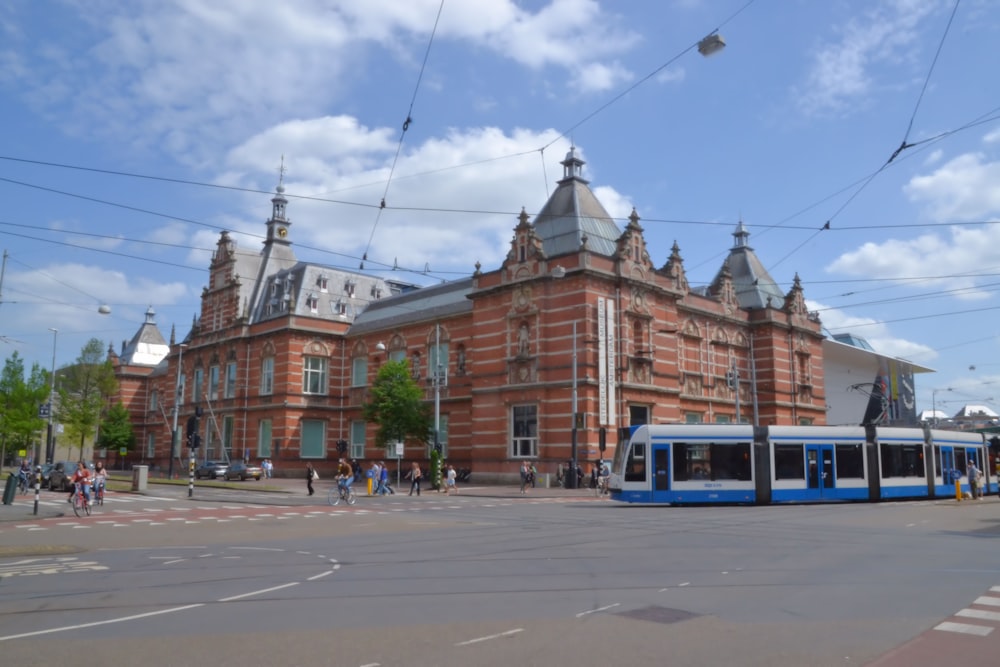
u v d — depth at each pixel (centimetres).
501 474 4634
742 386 5897
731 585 1150
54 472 4559
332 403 6197
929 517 2419
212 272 7081
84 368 7325
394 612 964
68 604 1030
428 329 5575
